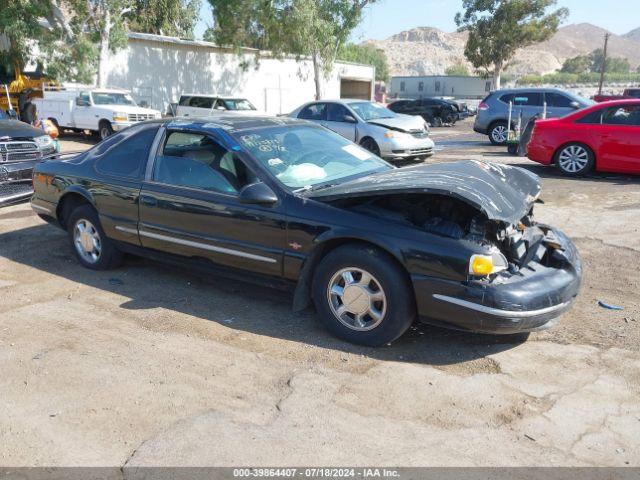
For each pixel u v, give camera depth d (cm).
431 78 6109
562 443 301
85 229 578
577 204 848
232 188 459
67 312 476
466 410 331
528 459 289
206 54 2997
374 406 337
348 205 416
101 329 443
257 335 431
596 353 397
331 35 2820
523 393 348
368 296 398
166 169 505
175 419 326
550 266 420
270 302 494
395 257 387
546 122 1102
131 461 290
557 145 1083
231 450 298
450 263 368
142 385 361
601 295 503
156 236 507
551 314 382
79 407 338
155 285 536
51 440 308
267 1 2648
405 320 392
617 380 361
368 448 299
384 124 1279
